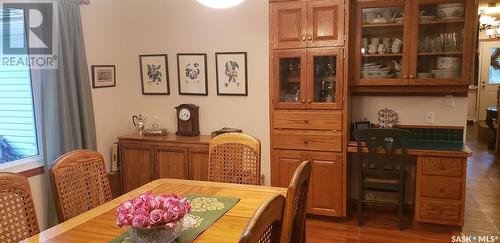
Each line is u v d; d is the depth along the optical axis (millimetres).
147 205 1449
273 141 3588
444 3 3250
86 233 1655
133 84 4336
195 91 4129
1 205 1696
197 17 4016
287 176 3574
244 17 3850
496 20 6730
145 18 4191
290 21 3410
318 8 3307
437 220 3248
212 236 1597
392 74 3482
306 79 3414
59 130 3174
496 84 9047
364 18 3482
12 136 3012
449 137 3559
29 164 3045
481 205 3893
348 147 3387
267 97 3875
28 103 3111
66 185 2066
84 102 3400
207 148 3707
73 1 3303
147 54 4238
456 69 3330
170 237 1462
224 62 3979
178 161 3844
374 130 3219
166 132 4188
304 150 3498
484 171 5211
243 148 2557
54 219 3145
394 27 3461
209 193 2186
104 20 3953
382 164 3352
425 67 3402
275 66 3500
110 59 4059
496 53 8922
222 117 4082
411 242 3104
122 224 1399
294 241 1660
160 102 4285
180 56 4125
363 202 3617
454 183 3150
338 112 3357
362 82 3490
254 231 983
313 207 3537
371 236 3236
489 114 6637
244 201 2043
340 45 3281
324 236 3256
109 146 4090
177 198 1542
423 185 3236
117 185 4074
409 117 3646
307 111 3451
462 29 3270
